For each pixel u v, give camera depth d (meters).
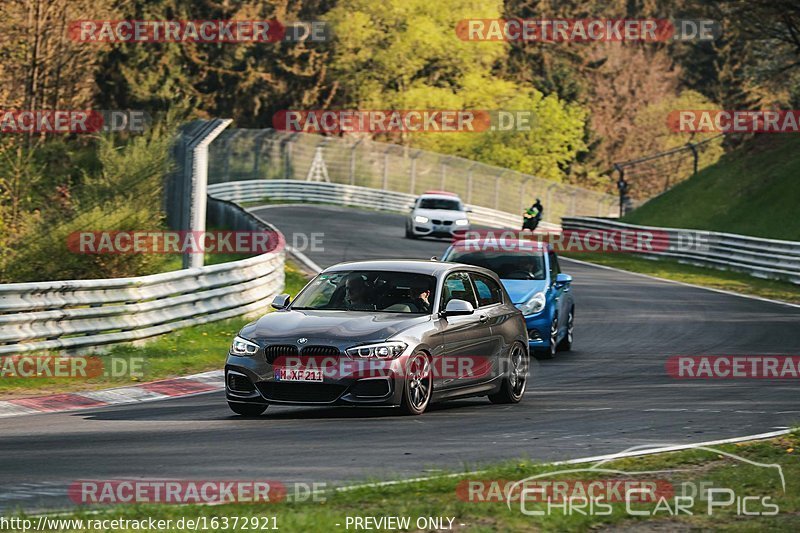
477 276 42.72
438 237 135.62
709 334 66.94
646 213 164.50
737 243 114.75
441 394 38.81
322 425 35.53
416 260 42.53
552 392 45.19
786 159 149.88
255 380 36.44
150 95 184.12
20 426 35.22
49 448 31.12
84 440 32.50
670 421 37.22
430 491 24.75
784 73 166.00
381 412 38.50
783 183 143.88
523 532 21.45
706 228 146.62
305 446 31.53
